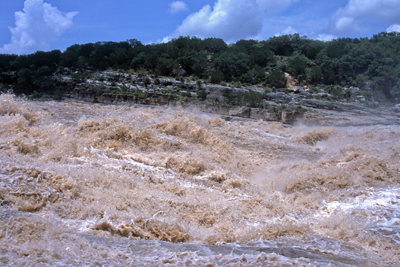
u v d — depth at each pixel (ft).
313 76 143.33
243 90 136.15
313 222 19.51
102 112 43.16
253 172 32.63
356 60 138.00
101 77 158.10
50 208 16.22
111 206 17.61
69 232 13.47
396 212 20.24
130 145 30.99
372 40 159.12
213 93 137.59
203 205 20.93
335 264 12.22
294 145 44.19
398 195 23.65
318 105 115.34
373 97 120.06
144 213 18.04
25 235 12.12
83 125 32.53
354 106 106.01
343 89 129.29
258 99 119.14
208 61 162.09
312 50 173.47
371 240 16.14
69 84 155.33
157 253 12.03
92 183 20.18
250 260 11.50
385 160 30.32
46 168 19.48
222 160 32.32
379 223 18.56
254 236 16.37
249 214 21.04
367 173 28.14
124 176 22.84
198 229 17.63
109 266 10.19
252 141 43.16
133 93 141.69
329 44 170.50
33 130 26.37
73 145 26.03
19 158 20.84
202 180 26.50
